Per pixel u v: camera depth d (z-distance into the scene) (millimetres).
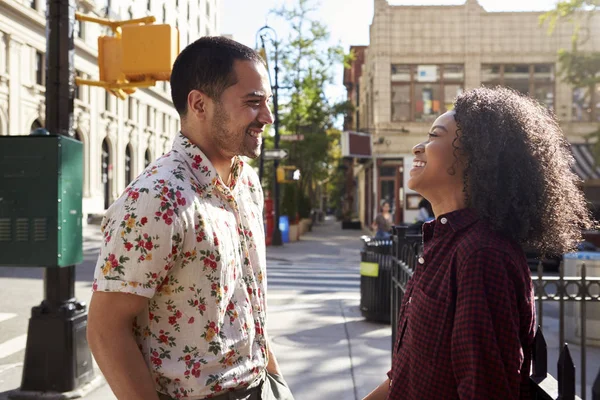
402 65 25250
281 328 7180
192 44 1802
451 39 25047
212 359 1626
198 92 1752
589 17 17438
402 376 1609
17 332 6922
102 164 36875
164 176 1613
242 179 1932
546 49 24672
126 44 4926
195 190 1654
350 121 42125
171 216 1558
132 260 1533
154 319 1618
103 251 1582
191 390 1596
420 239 4352
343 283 12023
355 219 42062
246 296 1762
